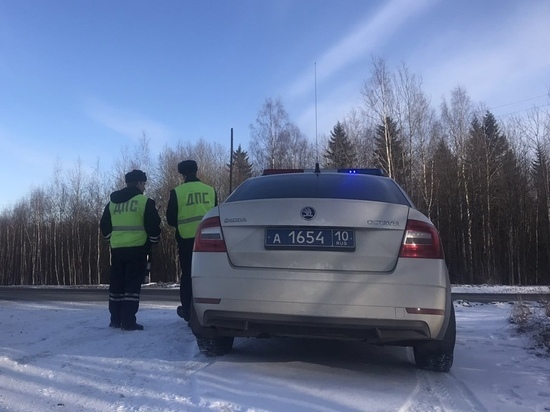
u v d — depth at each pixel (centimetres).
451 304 341
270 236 337
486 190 3678
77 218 4591
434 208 3628
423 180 3575
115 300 540
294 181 409
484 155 3725
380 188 393
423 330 316
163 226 3694
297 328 332
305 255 328
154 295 1367
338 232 328
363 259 322
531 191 3719
